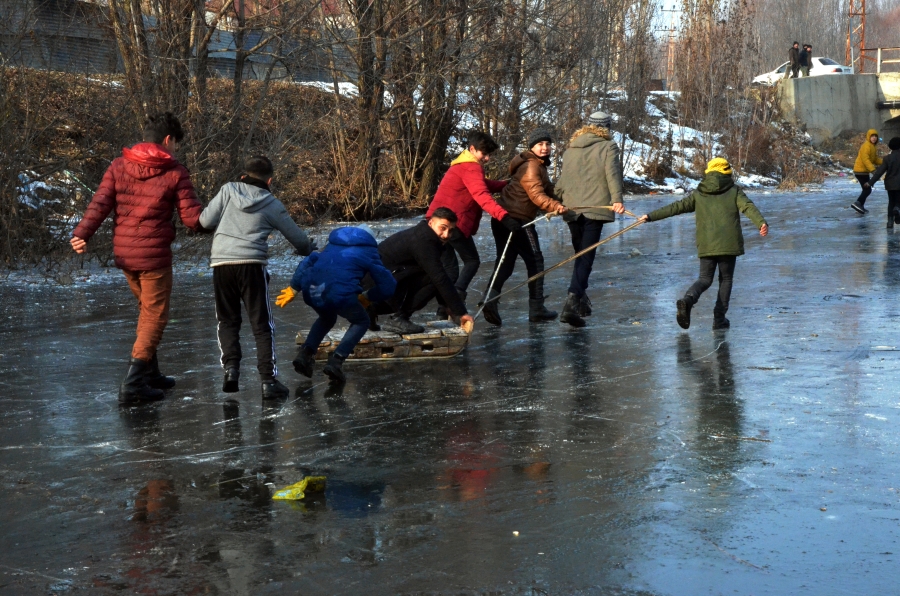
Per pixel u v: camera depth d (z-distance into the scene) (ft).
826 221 64.28
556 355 23.90
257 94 58.54
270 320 20.06
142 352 19.71
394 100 71.36
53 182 44.83
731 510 12.86
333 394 20.30
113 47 46.73
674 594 10.43
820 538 11.85
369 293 21.62
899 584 10.57
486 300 27.61
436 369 22.65
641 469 14.74
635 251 49.39
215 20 51.21
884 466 14.61
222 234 19.69
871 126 179.83
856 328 26.17
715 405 18.58
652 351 24.07
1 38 42.45
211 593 10.65
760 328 26.73
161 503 13.65
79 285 38.52
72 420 18.48
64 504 13.70
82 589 10.82
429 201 78.74
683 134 129.49
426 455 15.76
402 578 10.93
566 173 28.45
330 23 62.13
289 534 12.33
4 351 25.44
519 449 15.98
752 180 124.67
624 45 110.52
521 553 11.57
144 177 19.38
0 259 42.65
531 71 76.74
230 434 17.29
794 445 15.80
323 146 68.33
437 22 66.08
